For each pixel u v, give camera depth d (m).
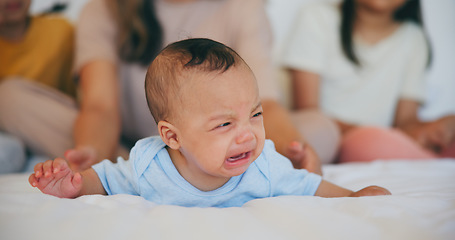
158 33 1.50
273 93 1.35
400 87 2.00
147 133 1.55
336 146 1.52
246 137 0.66
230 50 0.72
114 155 1.29
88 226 0.52
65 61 1.77
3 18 1.62
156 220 0.54
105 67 1.45
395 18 1.99
